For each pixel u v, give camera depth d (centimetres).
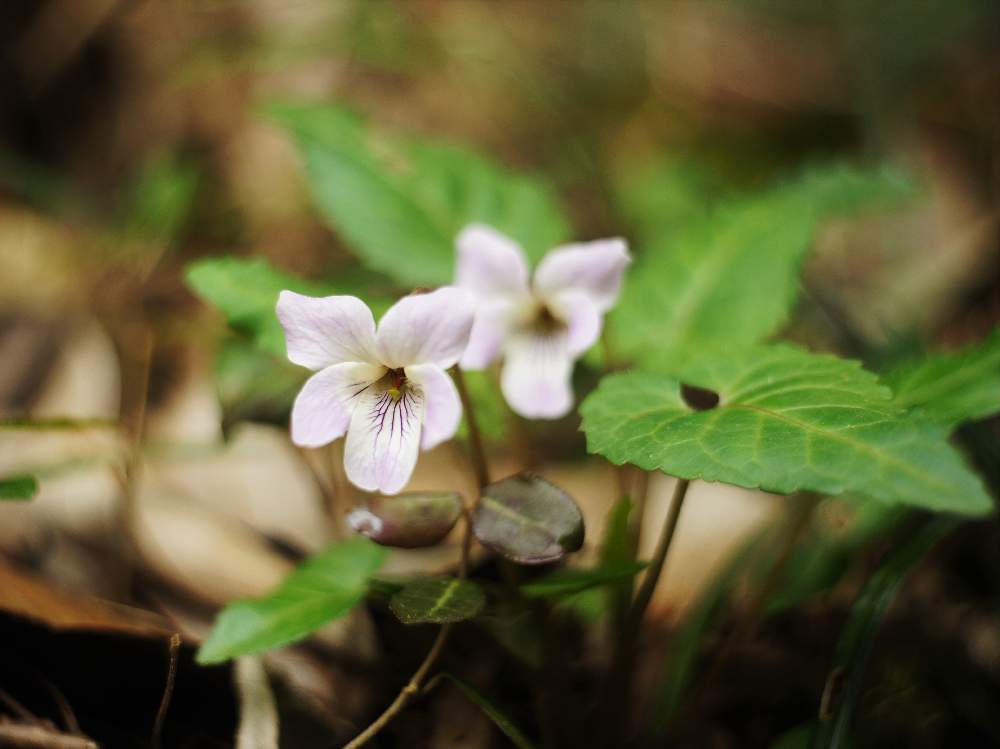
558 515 12
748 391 13
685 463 12
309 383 12
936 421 11
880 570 14
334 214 18
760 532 16
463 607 12
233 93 27
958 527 16
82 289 21
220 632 13
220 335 18
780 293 17
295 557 16
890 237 25
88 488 16
